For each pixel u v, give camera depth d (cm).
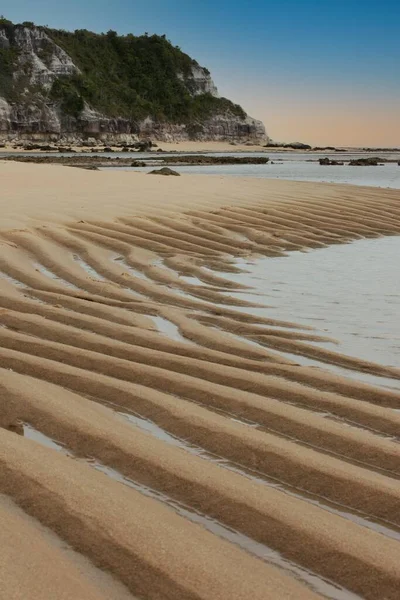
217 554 300
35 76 13362
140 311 811
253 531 328
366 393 544
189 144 14712
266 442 425
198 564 290
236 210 1719
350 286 1002
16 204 1559
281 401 519
